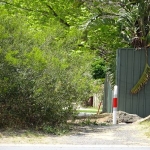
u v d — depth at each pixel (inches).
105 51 841.5
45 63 444.5
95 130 464.4
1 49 432.8
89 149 354.9
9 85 442.0
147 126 489.7
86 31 713.0
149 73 608.7
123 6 671.8
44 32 505.7
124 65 616.1
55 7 856.3
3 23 465.7
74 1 767.7
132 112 612.1
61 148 357.1
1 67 440.8
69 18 836.0
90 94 497.7
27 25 507.2
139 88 609.3
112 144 381.4
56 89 461.1
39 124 468.4
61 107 470.6
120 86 614.5
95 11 723.4
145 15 641.6
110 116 598.2
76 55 506.0
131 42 644.7
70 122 522.6
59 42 498.0
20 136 406.3
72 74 478.3
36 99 454.9
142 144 385.1
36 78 454.0
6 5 842.8
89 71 506.9
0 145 363.3
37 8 864.3
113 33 788.0
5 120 455.8
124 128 481.1
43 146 363.9
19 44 458.9
